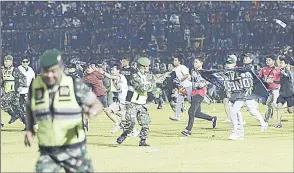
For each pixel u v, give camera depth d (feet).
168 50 165.48
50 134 28.55
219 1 170.30
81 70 86.58
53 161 28.76
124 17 171.22
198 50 165.07
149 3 171.94
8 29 166.20
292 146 58.75
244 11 169.68
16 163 48.16
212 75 67.46
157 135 72.33
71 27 169.48
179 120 97.40
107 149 57.77
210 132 75.20
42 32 167.94
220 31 166.71
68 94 28.50
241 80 65.46
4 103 80.07
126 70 98.27
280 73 79.15
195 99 69.31
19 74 78.33
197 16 168.96
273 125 83.97
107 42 169.17
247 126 83.20
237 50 164.96
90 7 173.47
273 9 169.17
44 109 28.48
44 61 27.96
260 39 165.78
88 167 29.40
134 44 168.45
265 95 65.87
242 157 50.70
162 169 44.37
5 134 75.56
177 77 95.91
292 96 78.89
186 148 58.08
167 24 168.86
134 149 57.62
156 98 137.59
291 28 166.71
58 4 173.37
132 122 60.13
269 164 46.34
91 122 95.66
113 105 75.87
